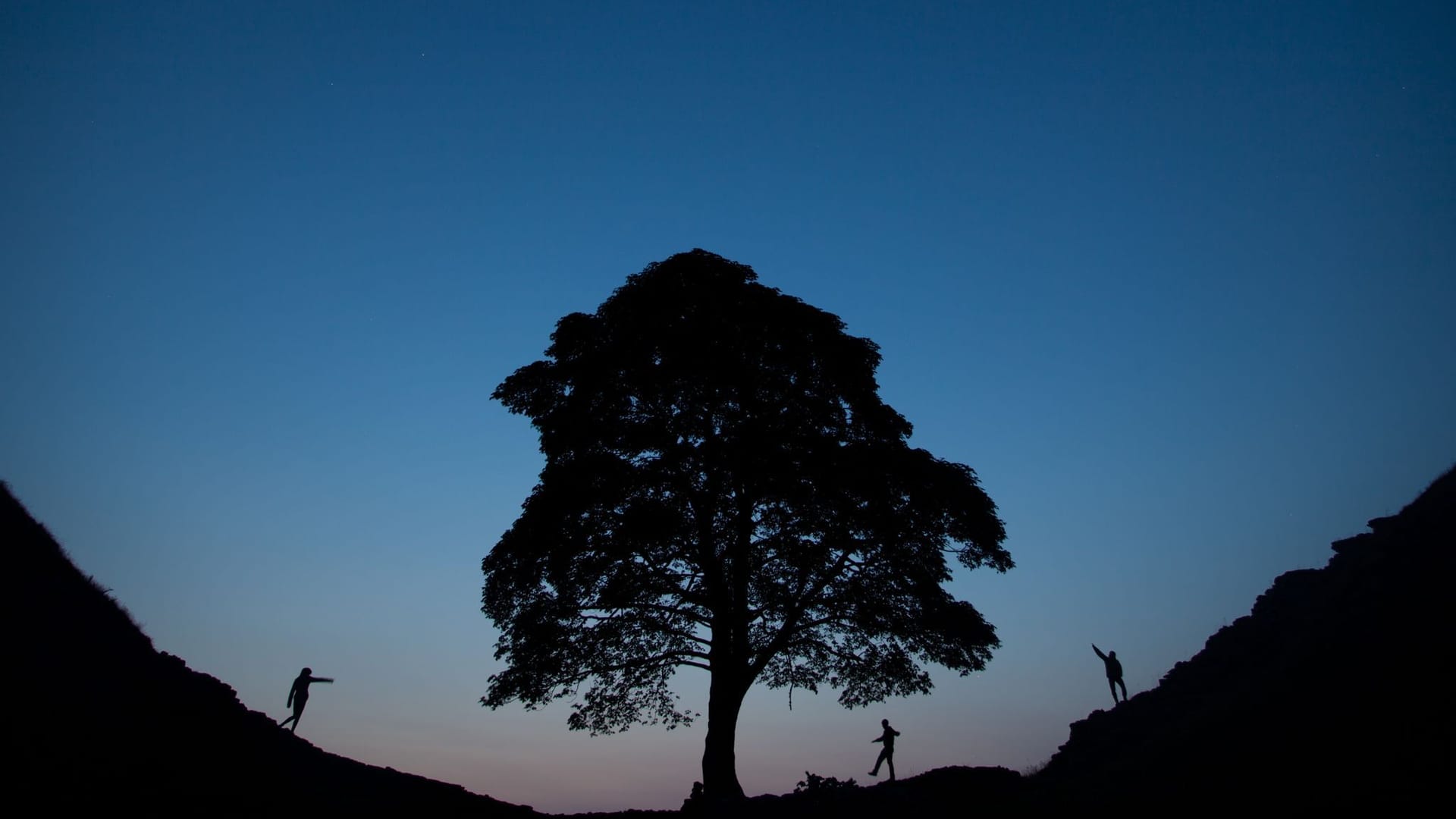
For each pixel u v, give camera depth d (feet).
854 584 82.89
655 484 82.58
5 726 47.96
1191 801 51.16
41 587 62.69
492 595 84.28
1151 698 73.41
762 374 87.30
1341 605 61.31
